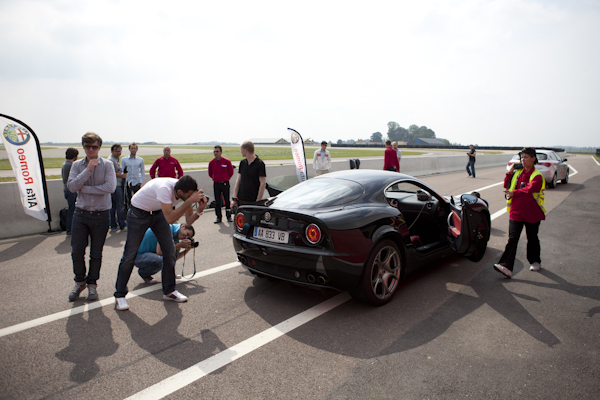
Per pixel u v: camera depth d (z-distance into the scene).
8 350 2.67
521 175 4.23
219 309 3.36
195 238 6.12
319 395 2.14
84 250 3.57
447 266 4.54
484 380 2.28
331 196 3.49
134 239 3.38
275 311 3.30
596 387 2.21
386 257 3.43
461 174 19.48
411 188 4.32
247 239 3.46
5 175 14.05
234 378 2.32
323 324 3.05
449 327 2.98
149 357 2.57
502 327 2.97
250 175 5.20
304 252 3.04
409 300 3.52
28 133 6.21
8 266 4.71
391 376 2.32
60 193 7.01
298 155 10.12
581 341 2.75
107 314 3.28
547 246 5.40
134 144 7.25
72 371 2.40
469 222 3.98
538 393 2.15
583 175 17.66
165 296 3.58
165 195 3.19
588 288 3.80
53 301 3.57
